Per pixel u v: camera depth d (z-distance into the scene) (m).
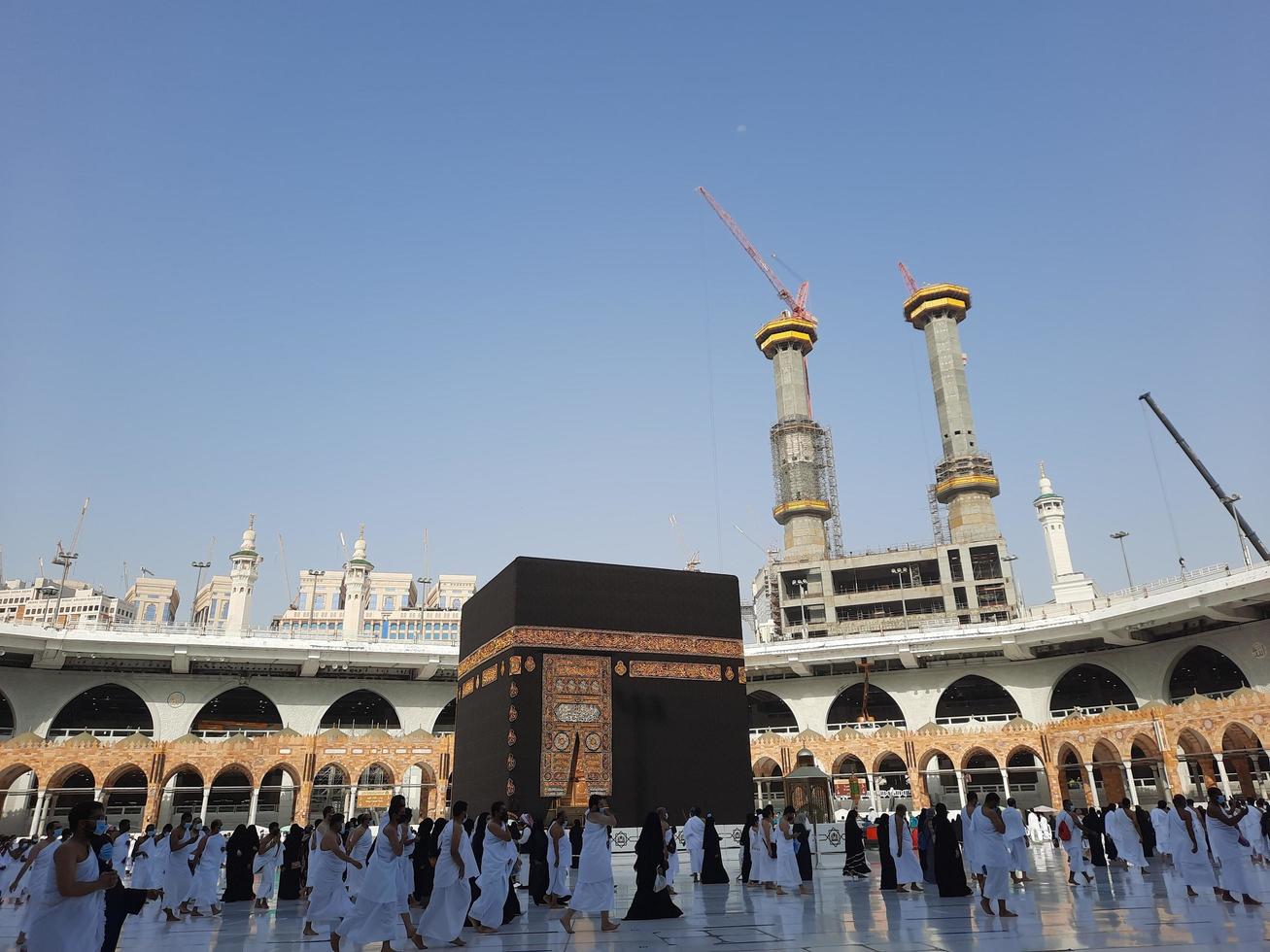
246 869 18.70
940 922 12.12
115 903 9.65
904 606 89.06
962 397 102.56
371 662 57.12
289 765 47.56
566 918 12.30
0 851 19.94
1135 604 50.75
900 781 64.62
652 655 32.53
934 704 60.25
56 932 6.84
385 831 10.61
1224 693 53.12
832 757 52.28
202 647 53.78
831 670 63.31
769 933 11.55
